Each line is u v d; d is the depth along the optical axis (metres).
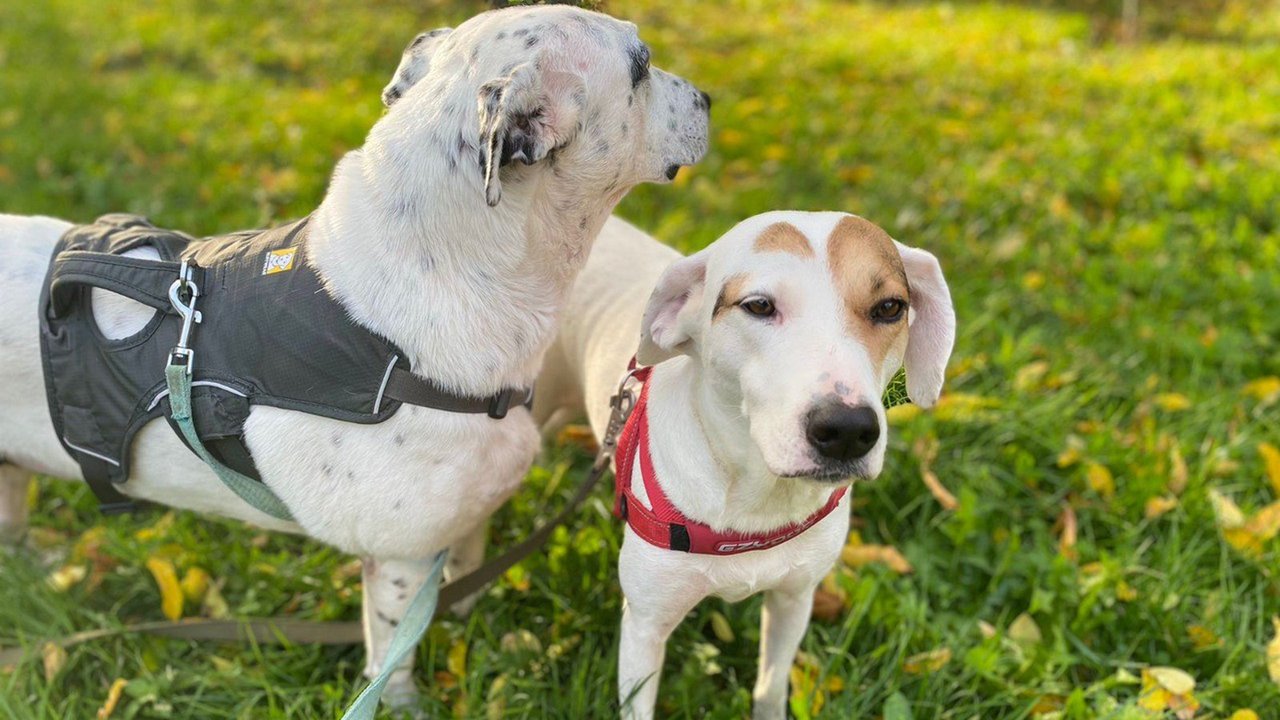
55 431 0.99
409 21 3.15
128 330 0.97
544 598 1.21
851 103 2.51
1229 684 1.09
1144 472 1.32
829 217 0.86
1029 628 1.16
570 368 1.20
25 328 0.98
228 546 1.26
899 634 1.14
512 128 0.86
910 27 3.35
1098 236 1.85
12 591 1.18
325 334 0.94
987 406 1.43
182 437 0.97
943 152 2.22
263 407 0.95
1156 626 1.15
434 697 1.12
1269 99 2.48
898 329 0.85
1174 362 1.54
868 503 1.31
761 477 0.90
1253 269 1.74
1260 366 1.53
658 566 0.95
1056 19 3.36
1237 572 1.22
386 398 0.94
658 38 3.03
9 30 3.06
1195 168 2.12
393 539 1.00
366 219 0.94
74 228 1.04
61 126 2.29
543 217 0.94
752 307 0.84
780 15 3.46
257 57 2.85
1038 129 2.33
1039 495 1.33
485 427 0.98
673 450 0.94
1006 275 1.76
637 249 1.20
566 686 1.12
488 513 1.06
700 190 1.99
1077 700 1.07
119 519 1.32
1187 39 3.25
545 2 1.02
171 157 2.16
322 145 2.18
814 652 1.15
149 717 1.11
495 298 0.94
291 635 1.15
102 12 3.23
